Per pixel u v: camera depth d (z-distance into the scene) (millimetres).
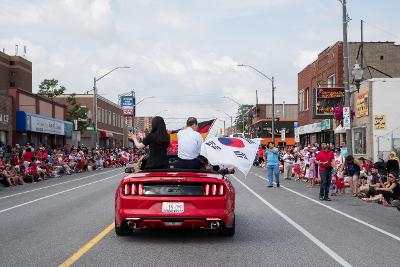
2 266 6344
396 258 6969
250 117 98250
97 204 13812
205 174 7934
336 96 33906
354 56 36750
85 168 37438
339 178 17875
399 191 14172
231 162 8992
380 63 37031
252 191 18594
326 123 36969
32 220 10672
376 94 28578
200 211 7629
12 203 14562
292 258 6883
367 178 17859
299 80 49500
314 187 21172
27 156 24969
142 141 8562
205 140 9328
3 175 21766
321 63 40812
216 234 8812
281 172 35000
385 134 28375
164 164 8570
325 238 8539
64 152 35000
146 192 7770
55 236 8562
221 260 6723
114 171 36469
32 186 22000
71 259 6738
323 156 15664
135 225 7770
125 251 7289
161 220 7633
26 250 7352
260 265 6449
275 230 9352
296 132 38281
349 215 11914
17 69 80000
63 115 53000
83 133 67000
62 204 13992
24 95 40469
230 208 8008
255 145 9195
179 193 7727
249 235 8766
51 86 60250
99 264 6465
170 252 7234
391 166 16375
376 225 10273
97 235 8633
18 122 38125
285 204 14094
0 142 34719
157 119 8617
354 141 31609
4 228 9539
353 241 8289
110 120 78875
